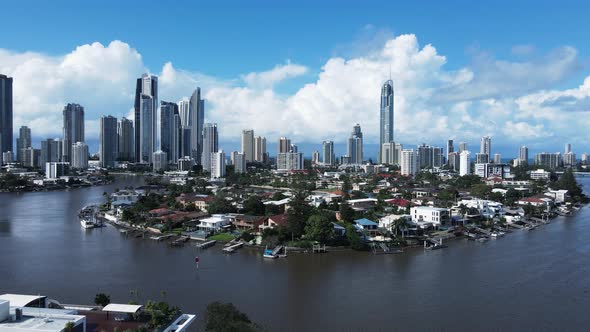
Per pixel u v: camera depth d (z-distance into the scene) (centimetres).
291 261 16812
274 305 12044
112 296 12531
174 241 19688
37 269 15275
